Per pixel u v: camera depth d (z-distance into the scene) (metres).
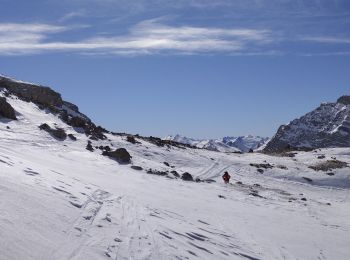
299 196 45.19
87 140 50.47
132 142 58.53
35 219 11.49
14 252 8.95
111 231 13.21
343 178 59.22
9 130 43.31
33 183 15.59
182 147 68.88
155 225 15.98
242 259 15.62
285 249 19.56
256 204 33.91
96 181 25.75
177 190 32.31
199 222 20.67
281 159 69.88
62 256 9.76
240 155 73.12
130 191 25.12
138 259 11.37
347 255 20.89
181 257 12.86
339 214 34.88
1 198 11.99
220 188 40.03
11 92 64.19
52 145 42.00
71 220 12.89
